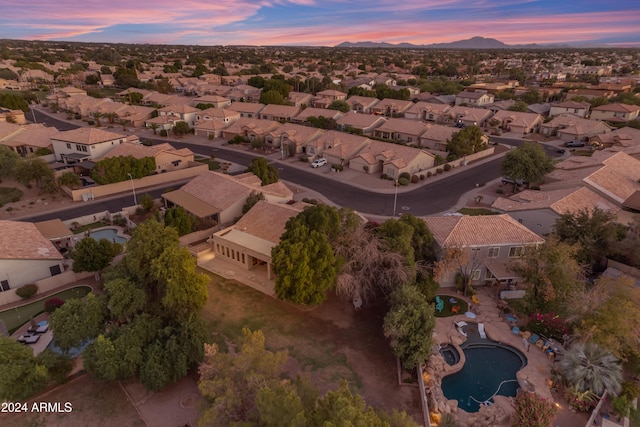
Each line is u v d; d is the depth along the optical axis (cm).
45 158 8975
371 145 9144
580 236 4559
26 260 4350
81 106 13975
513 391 3278
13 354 2919
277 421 2059
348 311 4166
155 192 7419
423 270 4200
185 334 3269
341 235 4309
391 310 3547
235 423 2183
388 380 3319
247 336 2883
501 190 7512
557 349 3569
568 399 3086
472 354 3631
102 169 7256
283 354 2833
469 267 4475
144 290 3559
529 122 12100
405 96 15762
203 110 12344
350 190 7638
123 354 3095
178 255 3597
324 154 9362
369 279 4094
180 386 3241
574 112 13088
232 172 8550
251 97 16512
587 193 5703
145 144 10425
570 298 3647
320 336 3800
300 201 6812
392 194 7444
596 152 8344
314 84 18112
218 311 4128
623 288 3519
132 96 15538
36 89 18375
